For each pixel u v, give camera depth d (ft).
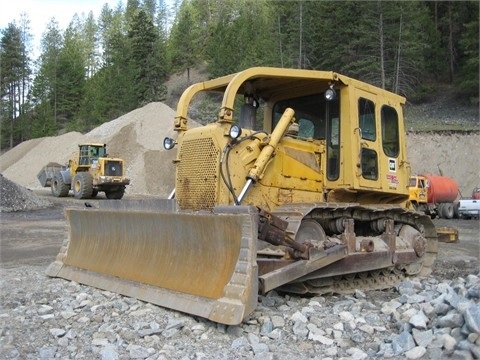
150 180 105.40
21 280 23.07
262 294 18.19
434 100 144.87
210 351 13.71
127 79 194.39
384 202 25.85
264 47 154.81
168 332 14.89
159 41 238.48
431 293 19.60
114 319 16.35
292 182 21.52
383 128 24.80
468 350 12.71
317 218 20.39
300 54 139.64
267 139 20.57
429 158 112.37
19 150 150.71
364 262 21.17
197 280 16.84
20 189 66.90
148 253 19.43
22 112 226.79
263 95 24.75
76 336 14.92
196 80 218.59
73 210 23.89
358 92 23.02
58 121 229.45
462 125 122.21
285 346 14.20
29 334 15.07
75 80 235.61
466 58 144.15
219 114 19.95
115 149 119.14
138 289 18.63
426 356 13.02
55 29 282.15
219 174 19.45
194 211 18.85
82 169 81.61
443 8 164.66
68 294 19.77
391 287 23.25
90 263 22.16
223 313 14.94
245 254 15.57
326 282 20.42
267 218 16.78
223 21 238.89
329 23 142.00
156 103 133.69
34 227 49.62
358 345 14.48
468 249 38.96
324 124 23.34
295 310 17.33
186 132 21.39
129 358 13.20
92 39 317.83
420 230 26.55
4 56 225.56
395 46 134.41
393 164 25.13
